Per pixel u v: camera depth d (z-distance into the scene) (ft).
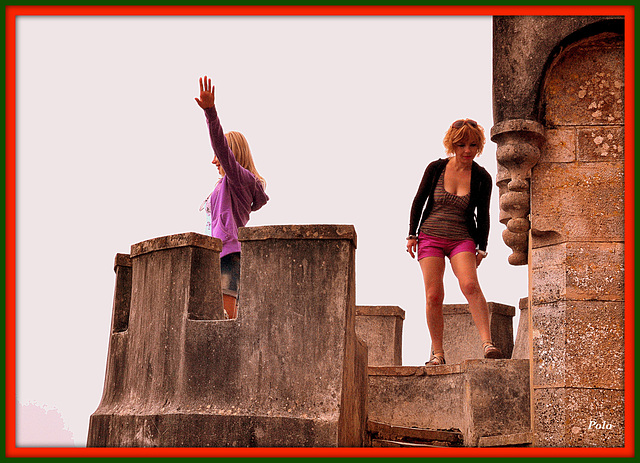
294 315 17.89
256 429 17.35
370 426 19.61
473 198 22.15
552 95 19.65
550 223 19.19
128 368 20.34
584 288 18.81
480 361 20.25
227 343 18.29
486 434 19.67
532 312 19.36
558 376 18.60
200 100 20.47
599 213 19.08
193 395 18.26
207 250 19.48
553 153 19.42
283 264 18.22
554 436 18.44
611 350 18.45
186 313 18.86
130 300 21.65
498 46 19.67
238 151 22.84
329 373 17.35
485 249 22.33
